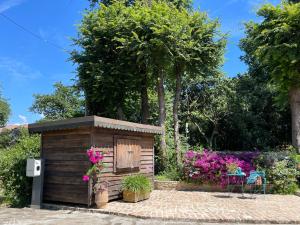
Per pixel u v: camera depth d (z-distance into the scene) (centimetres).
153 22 1647
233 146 2803
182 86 2745
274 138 2720
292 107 1662
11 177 1123
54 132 1058
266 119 2778
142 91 1967
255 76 2936
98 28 1806
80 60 1920
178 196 1205
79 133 1000
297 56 1491
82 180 981
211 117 2706
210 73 1912
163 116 1777
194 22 1738
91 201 961
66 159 1022
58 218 855
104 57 1902
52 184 1041
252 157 1432
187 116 2691
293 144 1636
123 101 1961
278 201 1116
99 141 998
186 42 1648
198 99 2772
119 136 1087
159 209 938
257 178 1206
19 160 1130
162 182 1420
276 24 1573
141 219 845
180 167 1479
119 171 1084
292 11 1500
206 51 1738
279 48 1519
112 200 1077
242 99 2691
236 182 1358
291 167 1380
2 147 2339
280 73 1623
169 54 1644
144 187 1088
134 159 1163
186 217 834
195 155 1451
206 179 1390
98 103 1981
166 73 1912
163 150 1689
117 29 1770
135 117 2225
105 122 980
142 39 1642
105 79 1762
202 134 2730
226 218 827
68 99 3547
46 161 1066
